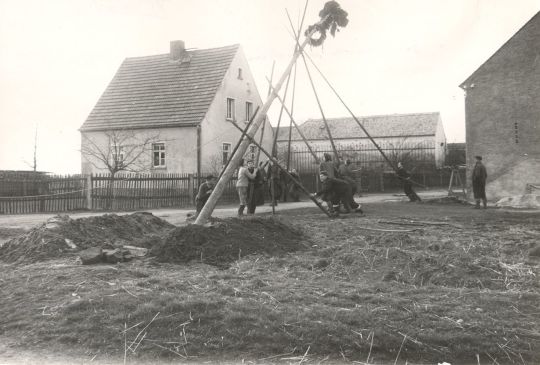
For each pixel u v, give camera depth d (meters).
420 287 6.73
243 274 7.40
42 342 5.05
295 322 5.17
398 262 7.77
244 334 5.01
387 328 5.04
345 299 5.98
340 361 4.62
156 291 6.14
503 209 17.69
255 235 9.30
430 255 7.97
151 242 9.79
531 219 13.53
